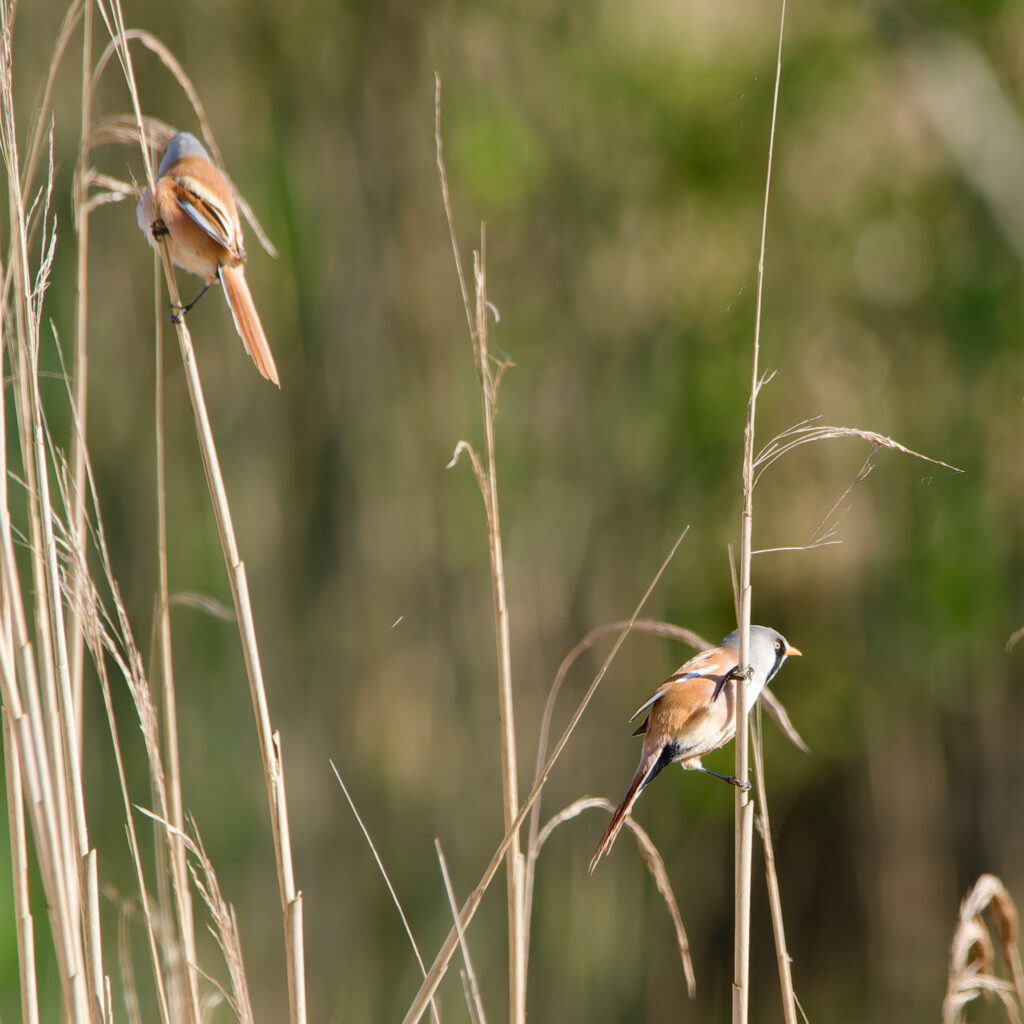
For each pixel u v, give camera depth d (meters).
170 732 4.97
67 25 4.77
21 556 8.41
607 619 14.16
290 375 13.66
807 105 15.45
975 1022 8.34
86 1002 4.05
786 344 15.41
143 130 4.79
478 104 14.45
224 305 13.46
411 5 14.34
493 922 12.68
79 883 4.32
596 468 14.60
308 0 14.09
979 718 14.38
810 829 14.81
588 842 13.41
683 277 15.55
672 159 15.58
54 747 4.17
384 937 12.61
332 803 12.88
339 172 14.07
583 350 15.00
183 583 12.86
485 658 13.66
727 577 14.95
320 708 13.05
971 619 14.47
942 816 14.39
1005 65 15.30
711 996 13.77
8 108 4.38
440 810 13.18
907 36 14.95
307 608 13.26
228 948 4.39
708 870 14.27
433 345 14.05
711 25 15.68
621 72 15.27
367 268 13.97
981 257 15.22
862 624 14.98
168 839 4.77
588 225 15.23
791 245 15.66
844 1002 14.09
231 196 5.66
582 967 13.01
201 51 13.61
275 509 13.38
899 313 15.53
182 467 13.12
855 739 14.71
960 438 15.02
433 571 13.72
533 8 15.12
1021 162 14.67
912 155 15.62
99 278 13.01
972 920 4.48
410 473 13.81
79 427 4.87
